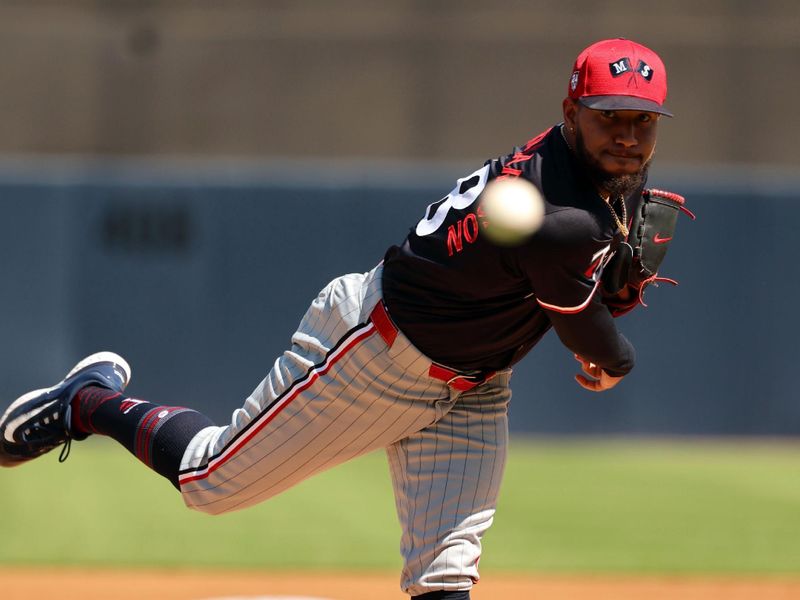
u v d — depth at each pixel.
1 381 35.62
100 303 36.03
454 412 11.27
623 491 28.38
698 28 49.28
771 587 18.38
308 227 36.38
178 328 36.16
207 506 11.81
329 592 17.66
